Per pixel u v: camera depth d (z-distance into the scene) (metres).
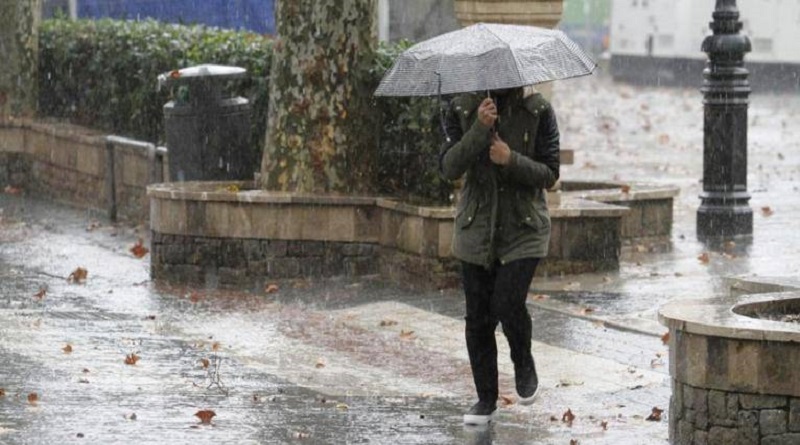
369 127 32.22
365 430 19.41
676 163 53.38
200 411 19.88
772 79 81.75
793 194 44.84
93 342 25.34
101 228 39.25
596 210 31.03
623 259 33.12
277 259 31.53
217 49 37.69
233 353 24.58
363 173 32.22
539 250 19.48
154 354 24.41
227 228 31.62
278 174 32.38
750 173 50.22
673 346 18.56
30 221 40.53
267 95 35.75
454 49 19.16
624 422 19.97
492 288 19.75
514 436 19.14
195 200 31.66
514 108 19.44
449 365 23.72
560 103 81.50
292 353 24.61
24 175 46.84
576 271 31.16
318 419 20.05
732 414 17.94
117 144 39.72
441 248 29.80
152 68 40.19
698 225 36.50
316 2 31.92
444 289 29.89
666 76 90.69
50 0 53.94
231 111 34.91
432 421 20.00
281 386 22.16
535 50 19.06
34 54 47.31
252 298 29.80
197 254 31.78
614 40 95.00
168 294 30.38
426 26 45.69
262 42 37.25
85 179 43.09
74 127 44.94
